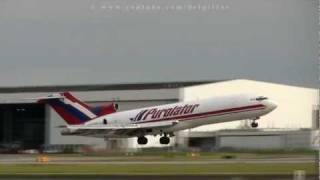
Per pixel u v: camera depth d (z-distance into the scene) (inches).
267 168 4773.6
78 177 4239.7
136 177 4178.2
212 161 5954.7
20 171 4840.1
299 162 5438.0
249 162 5674.2
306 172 4232.3
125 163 5821.9
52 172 4660.4
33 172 4675.2
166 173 4382.4
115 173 4402.1
